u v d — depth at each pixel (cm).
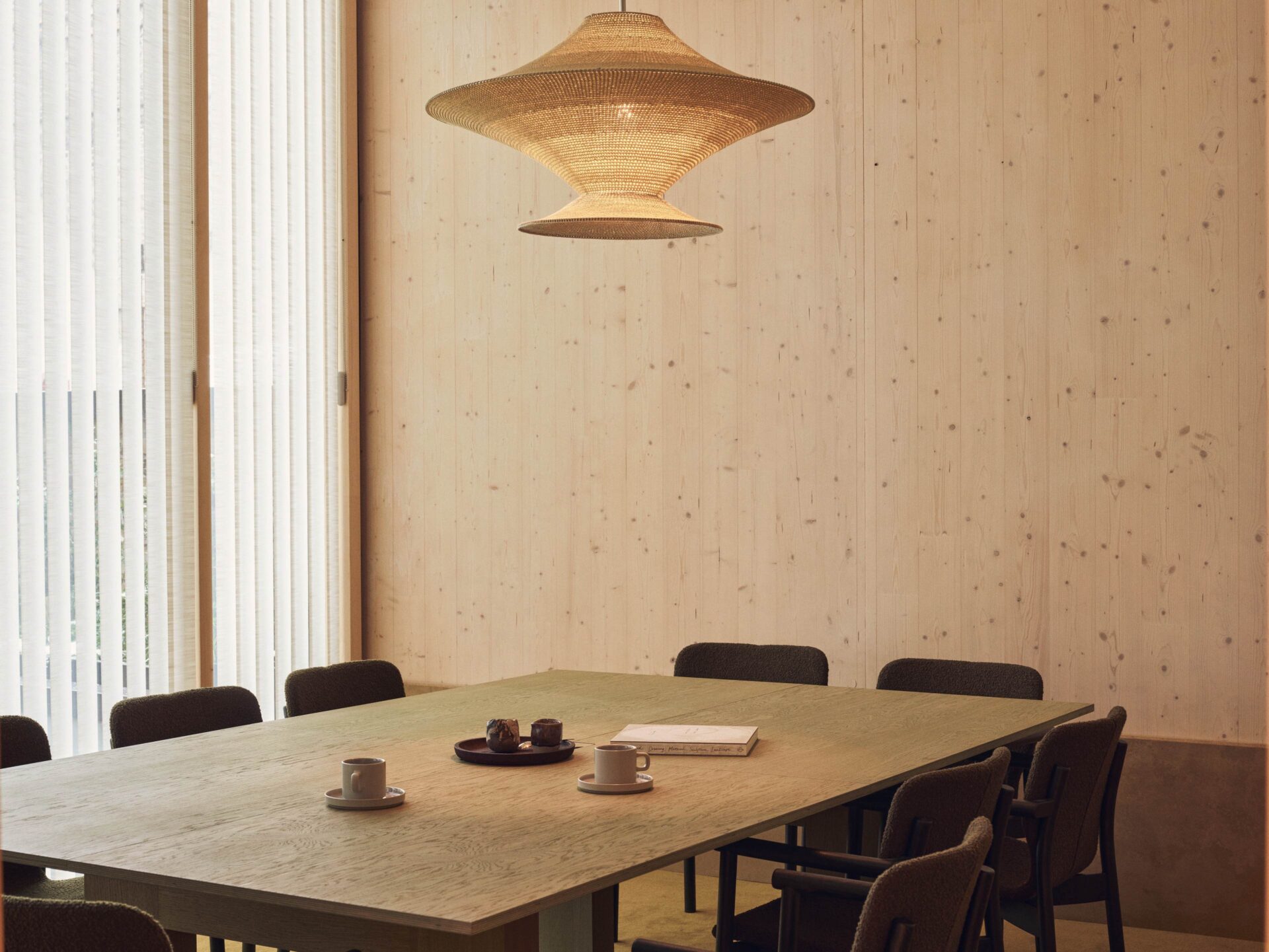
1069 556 474
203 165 491
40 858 221
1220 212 453
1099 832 347
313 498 564
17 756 318
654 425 543
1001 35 485
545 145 324
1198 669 454
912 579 499
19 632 419
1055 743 307
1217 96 454
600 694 405
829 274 512
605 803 257
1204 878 444
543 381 565
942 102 494
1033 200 480
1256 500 447
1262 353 446
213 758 307
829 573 512
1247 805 438
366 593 602
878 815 377
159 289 472
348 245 587
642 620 546
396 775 286
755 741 320
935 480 495
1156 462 461
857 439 507
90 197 443
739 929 288
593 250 555
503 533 573
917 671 427
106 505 450
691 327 536
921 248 498
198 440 488
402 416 594
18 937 179
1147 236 463
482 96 313
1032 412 480
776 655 454
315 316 565
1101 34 470
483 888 198
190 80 486
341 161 583
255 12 529
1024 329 481
